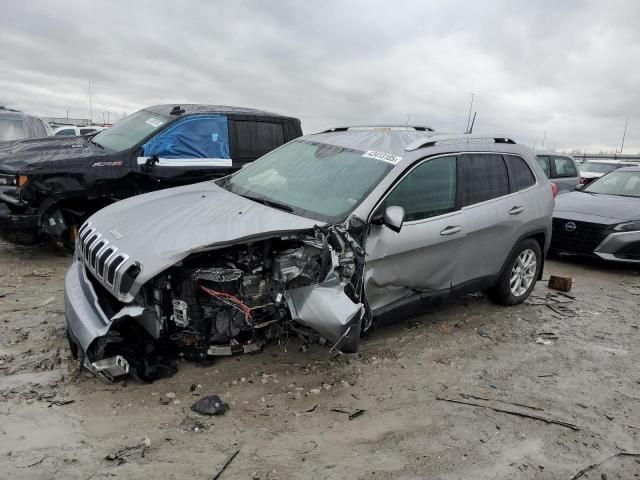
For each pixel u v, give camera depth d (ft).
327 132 18.81
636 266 28.76
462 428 11.35
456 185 16.12
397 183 14.17
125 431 10.16
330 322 11.63
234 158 25.17
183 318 11.85
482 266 17.30
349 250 12.66
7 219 20.30
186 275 11.73
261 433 10.54
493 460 10.32
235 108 26.66
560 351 16.03
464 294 17.04
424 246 14.66
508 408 12.34
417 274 14.80
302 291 12.02
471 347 15.75
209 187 16.22
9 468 8.84
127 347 12.00
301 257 12.09
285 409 11.46
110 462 9.25
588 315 19.81
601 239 26.61
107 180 21.85
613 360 15.67
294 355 13.85
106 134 25.76
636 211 27.14
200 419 10.77
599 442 11.23
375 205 13.51
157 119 24.32
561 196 31.19
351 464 9.85
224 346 12.48
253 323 12.42
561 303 21.07
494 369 14.42
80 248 13.65
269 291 12.35
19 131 33.58
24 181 20.17
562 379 14.14
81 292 12.17
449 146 16.30
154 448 9.75
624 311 20.70
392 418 11.55
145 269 11.04
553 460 10.49
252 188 15.61
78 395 11.20
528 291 20.11
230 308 12.20
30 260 21.81
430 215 15.05
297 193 14.61
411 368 14.03
